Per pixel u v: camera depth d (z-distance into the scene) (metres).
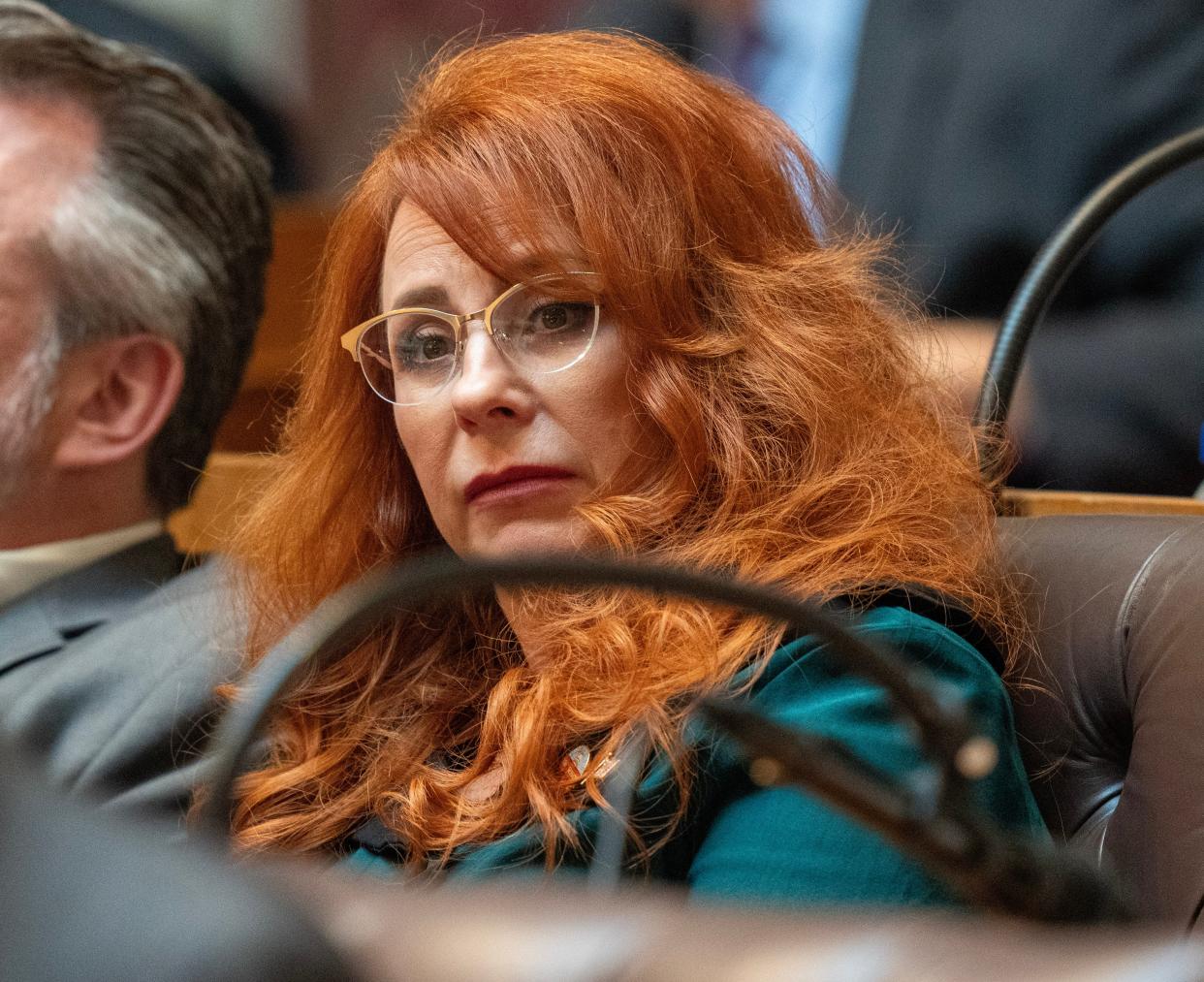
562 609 4.72
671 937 1.26
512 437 4.69
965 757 1.81
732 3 10.95
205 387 6.78
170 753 5.78
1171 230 9.14
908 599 4.45
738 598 1.82
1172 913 4.05
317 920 1.14
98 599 6.41
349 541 5.60
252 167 6.92
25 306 6.38
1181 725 4.26
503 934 1.27
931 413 5.16
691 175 4.79
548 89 4.82
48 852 1.09
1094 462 8.66
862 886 3.82
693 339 4.71
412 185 4.80
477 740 5.14
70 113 6.49
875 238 5.45
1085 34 9.52
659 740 4.28
